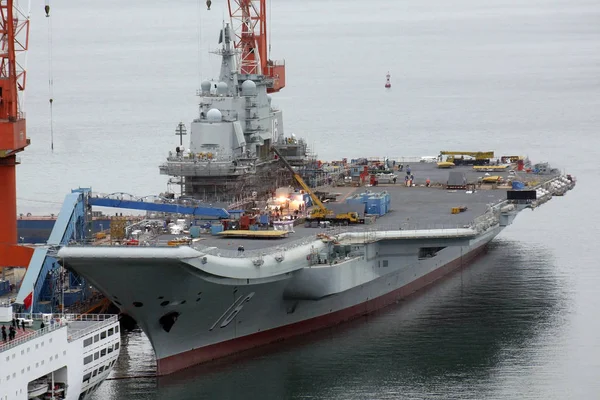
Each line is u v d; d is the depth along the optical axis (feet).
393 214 557.33
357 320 510.17
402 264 510.99
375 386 424.87
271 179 603.67
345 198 603.67
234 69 614.34
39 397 371.15
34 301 466.70
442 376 434.71
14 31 552.41
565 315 508.94
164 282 414.62
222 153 583.99
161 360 436.76
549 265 609.01
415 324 499.92
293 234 505.25
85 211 520.83
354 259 483.51
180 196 574.56
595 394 414.41
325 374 437.99
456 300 539.29
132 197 617.21
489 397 412.57
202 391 421.18
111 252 406.82
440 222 530.68
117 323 405.18
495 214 558.56
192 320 435.94
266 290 453.58
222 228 508.53
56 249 480.64
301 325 488.85
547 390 418.51
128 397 414.82
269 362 452.35
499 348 464.65
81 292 499.92
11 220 538.88
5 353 346.33
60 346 371.35
